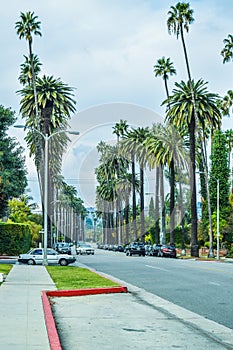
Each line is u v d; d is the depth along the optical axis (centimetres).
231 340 1274
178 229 9825
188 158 7350
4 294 2061
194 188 6969
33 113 6575
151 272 3606
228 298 2092
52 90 6234
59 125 6372
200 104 6788
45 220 4469
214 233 8406
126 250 7794
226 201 8769
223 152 8925
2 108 5369
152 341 1254
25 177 5478
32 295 2038
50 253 4606
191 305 1898
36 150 6562
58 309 1806
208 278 3066
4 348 1070
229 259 6444
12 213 10450
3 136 5406
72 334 1338
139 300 2059
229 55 7631
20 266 4109
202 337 1308
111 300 2064
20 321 1412
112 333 1355
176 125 6975
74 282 2638
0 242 6562
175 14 6912
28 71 6812
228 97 9044
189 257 6875
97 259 5912
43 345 1103
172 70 8569
